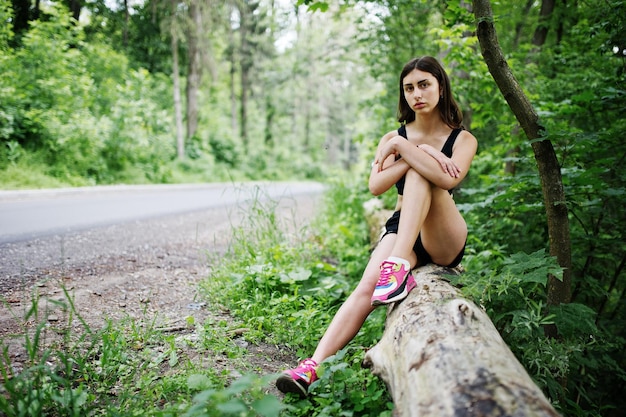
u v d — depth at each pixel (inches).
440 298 79.7
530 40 290.2
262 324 119.3
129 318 110.3
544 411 51.2
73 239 198.4
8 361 72.8
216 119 936.9
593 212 138.1
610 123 159.8
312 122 1365.7
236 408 57.3
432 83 99.4
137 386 84.0
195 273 161.5
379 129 298.2
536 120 101.3
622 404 148.6
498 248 148.9
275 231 194.7
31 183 395.2
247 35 896.3
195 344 103.9
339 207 319.0
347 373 85.7
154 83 789.9
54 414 74.2
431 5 226.4
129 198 380.2
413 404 59.4
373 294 87.2
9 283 132.8
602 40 174.9
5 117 407.8
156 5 669.3
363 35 269.3
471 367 58.7
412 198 91.2
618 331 149.8
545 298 123.5
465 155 100.4
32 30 466.6
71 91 478.9
